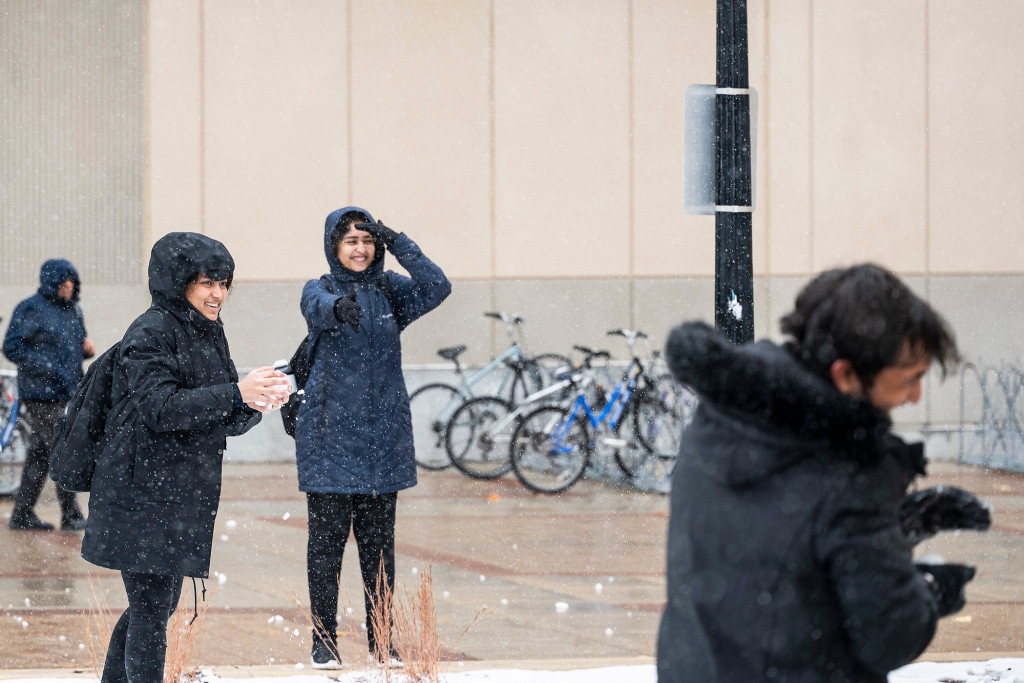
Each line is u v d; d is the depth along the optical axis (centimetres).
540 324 3209
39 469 2152
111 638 967
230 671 1174
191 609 1513
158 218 3108
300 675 1162
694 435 505
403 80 3173
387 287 1269
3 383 2728
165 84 3105
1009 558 1873
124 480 893
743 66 1155
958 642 1359
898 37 3284
